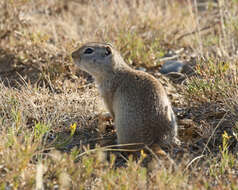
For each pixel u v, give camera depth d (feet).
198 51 56.13
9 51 57.82
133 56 56.80
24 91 45.65
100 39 57.98
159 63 56.49
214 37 60.29
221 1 58.54
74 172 30.50
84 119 41.14
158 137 34.94
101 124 38.73
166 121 35.22
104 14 64.13
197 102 43.70
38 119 40.81
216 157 34.06
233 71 45.73
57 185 30.04
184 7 77.51
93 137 39.29
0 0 59.47
